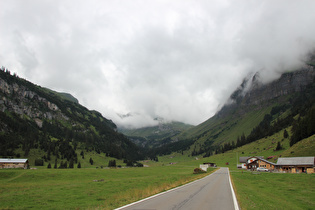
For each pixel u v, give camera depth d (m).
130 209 15.15
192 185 35.53
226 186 33.94
